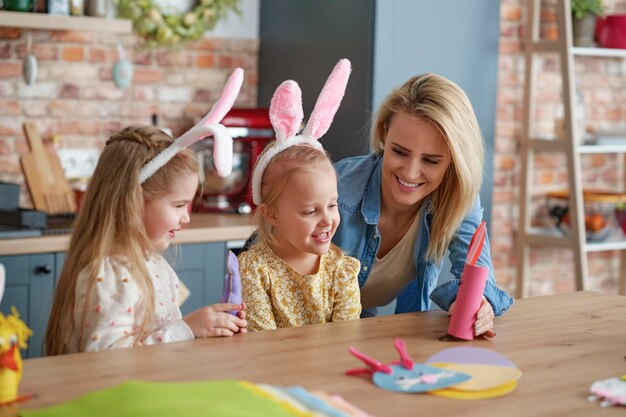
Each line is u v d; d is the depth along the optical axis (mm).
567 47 4895
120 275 1994
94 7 4164
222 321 2008
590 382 1787
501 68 5176
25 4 4012
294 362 1821
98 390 1590
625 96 5723
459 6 4512
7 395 1508
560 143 5004
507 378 1750
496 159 5254
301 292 2328
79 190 4199
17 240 3545
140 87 4578
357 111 4363
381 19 4289
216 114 2047
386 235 2680
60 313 2016
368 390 1673
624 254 5664
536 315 2340
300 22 4641
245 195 4445
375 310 2805
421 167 2404
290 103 2262
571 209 4984
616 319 2316
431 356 1893
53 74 4336
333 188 2236
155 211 2080
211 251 4008
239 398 1467
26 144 4293
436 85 2398
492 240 5316
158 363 1769
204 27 4703
